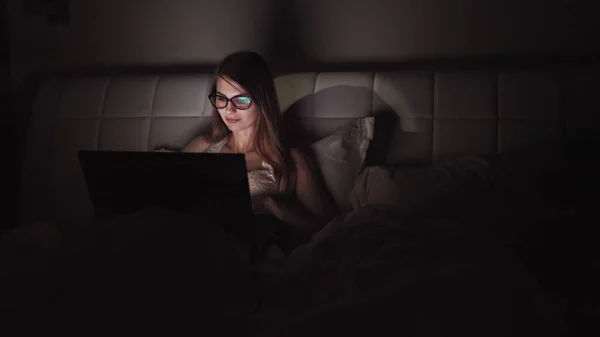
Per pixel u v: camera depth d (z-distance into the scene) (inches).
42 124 82.8
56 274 35.6
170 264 36.0
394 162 70.4
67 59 91.6
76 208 79.7
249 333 34.2
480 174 56.1
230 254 39.2
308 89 74.5
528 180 54.5
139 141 78.5
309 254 44.5
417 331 29.9
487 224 49.4
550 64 73.7
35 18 91.4
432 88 71.1
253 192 64.2
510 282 35.3
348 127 68.9
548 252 46.3
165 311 32.8
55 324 31.5
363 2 79.4
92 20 89.8
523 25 75.4
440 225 45.1
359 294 35.7
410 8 78.2
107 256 36.6
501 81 69.4
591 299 40.7
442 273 35.9
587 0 73.2
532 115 67.2
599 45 73.5
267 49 83.8
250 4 83.6
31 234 47.8
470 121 69.1
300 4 81.6
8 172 92.8
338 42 81.0
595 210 49.7
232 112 65.6
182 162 45.0
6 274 37.4
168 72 88.0
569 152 60.1
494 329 30.2
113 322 31.6
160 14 87.0
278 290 40.2
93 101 81.4
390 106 71.7
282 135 68.9
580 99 66.2
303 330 30.1
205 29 85.7
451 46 77.7
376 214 47.0
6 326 31.8
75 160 80.7
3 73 91.6
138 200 47.6
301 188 65.5
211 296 35.2
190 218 41.8
